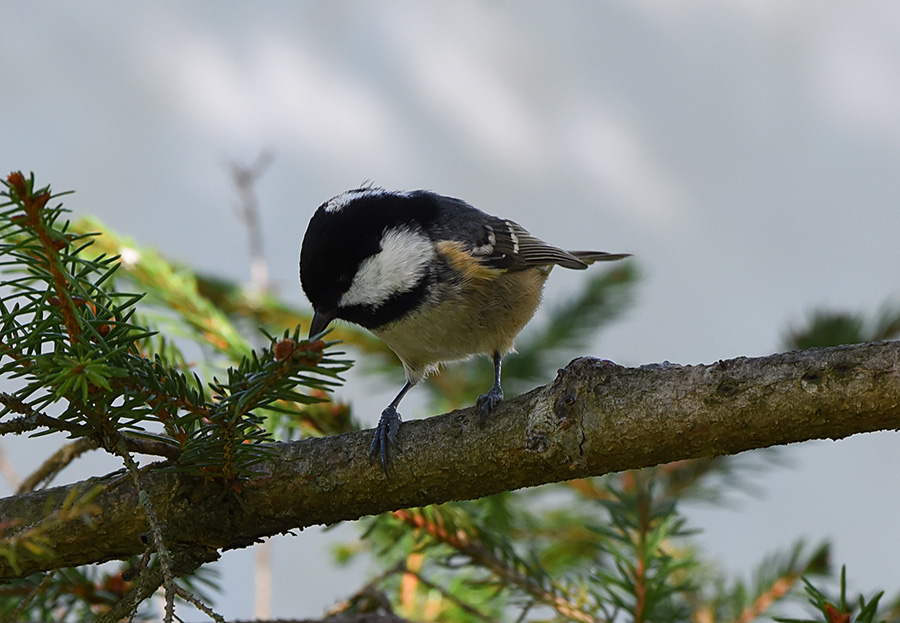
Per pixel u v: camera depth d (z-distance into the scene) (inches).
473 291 335.0
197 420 200.7
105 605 245.4
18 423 183.6
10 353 179.8
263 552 322.7
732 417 182.1
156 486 210.1
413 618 296.2
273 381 173.2
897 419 172.1
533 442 197.3
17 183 159.9
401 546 307.6
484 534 266.7
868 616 183.3
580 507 343.0
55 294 177.5
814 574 273.3
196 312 318.0
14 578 213.3
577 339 393.7
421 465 205.5
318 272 329.4
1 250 169.9
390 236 330.6
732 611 278.8
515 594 257.6
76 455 262.7
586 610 251.4
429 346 344.8
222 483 207.5
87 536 208.2
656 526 259.6
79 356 176.4
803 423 178.2
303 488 209.3
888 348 174.4
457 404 372.8
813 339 321.4
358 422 290.8
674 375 189.5
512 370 385.7
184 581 246.2
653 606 241.4
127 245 326.0
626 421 189.8
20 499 211.3
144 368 189.3
